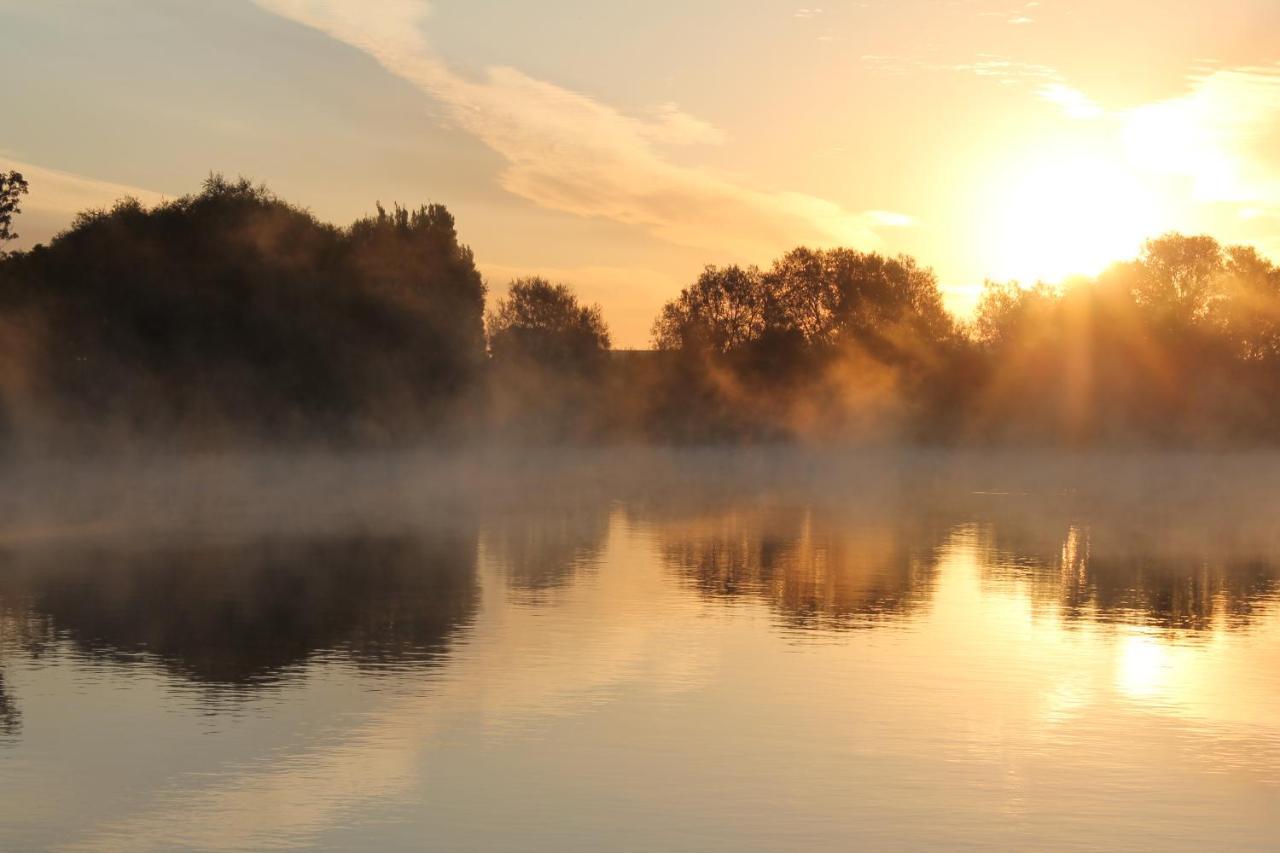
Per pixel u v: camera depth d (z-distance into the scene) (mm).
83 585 26656
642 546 36500
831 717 15969
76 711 15914
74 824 12117
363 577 28469
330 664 18734
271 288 76625
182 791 13008
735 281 119500
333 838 11805
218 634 21047
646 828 12078
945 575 30062
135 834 11875
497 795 12945
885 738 15062
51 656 19125
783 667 18844
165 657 19109
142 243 74500
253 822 12188
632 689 17344
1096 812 12586
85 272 73000
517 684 17578
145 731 15047
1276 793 13164
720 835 11922
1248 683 18031
